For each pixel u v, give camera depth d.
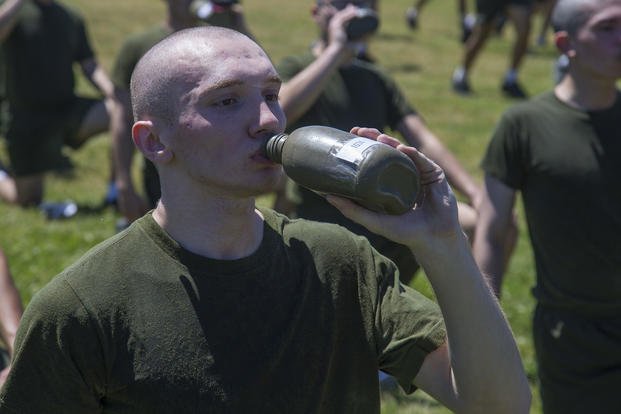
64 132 7.79
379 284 2.07
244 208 1.95
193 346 1.88
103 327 1.87
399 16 19.03
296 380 1.95
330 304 2.01
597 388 3.55
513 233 4.43
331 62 4.10
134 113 2.00
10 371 1.91
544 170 3.53
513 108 3.62
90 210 7.94
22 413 1.89
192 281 1.91
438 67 14.86
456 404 1.99
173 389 1.86
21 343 1.90
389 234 1.90
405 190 1.83
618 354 3.51
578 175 3.48
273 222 2.07
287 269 1.99
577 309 3.55
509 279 6.76
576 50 3.49
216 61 1.89
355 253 2.07
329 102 4.26
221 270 1.92
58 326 1.87
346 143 1.82
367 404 2.07
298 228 2.08
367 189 1.78
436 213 1.91
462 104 12.69
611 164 3.47
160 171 1.98
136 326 1.88
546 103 3.58
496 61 15.45
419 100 12.70
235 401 1.88
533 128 3.56
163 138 1.94
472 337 1.93
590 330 3.53
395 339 2.03
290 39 16.39
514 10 13.13
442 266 1.92
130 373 1.87
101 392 1.89
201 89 1.88
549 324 3.63
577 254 3.51
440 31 17.78
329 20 4.25
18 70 7.62
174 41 1.94
